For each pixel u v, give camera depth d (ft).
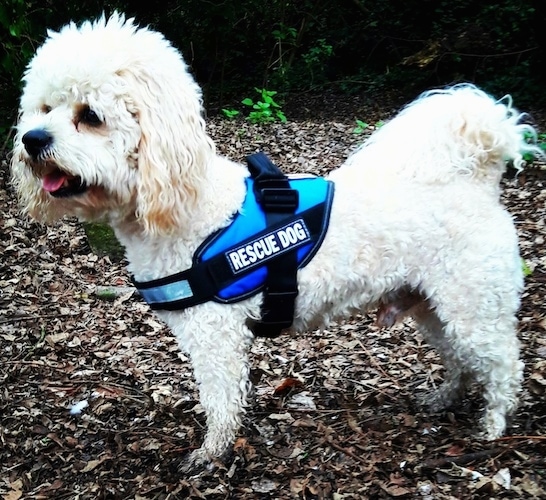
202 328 2.39
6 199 5.94
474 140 2.49
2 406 3.06
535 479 2.31
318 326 2.60
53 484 2.53
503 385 2.59
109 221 2.42
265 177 2.44
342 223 2.42
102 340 3.83
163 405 3.07
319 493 2.35
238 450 2.62
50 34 2.35
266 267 2.38
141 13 12.13
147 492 2.43
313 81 12.97
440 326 2.84
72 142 2.11
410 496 2.28
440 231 2.44
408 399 3.04
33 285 4.54
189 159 2.23
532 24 10.21
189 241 2.36
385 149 2.56
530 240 4.83
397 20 13.07
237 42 13.41
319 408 3.02
